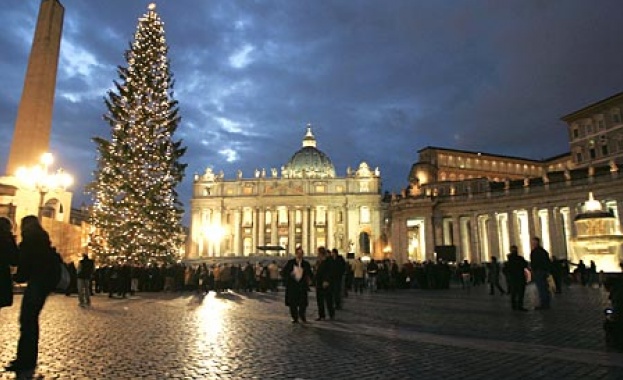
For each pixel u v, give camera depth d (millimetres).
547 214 60688
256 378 6504
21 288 25234
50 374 6684
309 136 136500
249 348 8781
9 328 11289
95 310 16531
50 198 35750
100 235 32250
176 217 34875
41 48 32406
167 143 34250
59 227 33219
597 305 16375
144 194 32156
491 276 24062
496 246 62625
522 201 60312
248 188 120688
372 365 7285
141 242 31734
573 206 55000
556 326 11227
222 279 32531
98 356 7965
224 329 11438
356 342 9438
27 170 31031
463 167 98812
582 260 35062
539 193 58281
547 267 15555
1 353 8258
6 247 7016
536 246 15789
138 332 10844
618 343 8234
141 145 32688
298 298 12820
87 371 6875
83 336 10156
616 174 51438
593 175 53531
